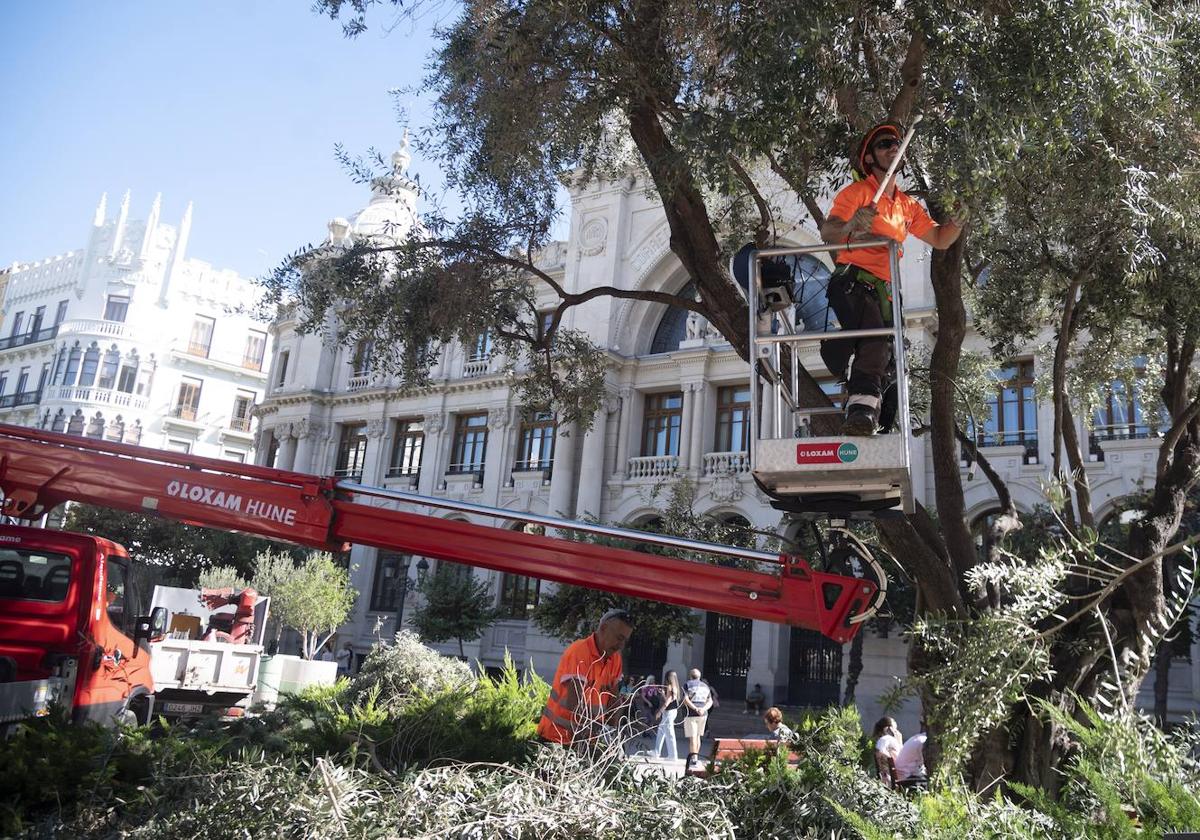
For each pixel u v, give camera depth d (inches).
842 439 153.3
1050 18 212.7
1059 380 319.3
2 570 317.1
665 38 299.7
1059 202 296.0
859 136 273.3
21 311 2176.4
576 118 313.3
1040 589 168.7
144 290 2020.2
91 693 320.8
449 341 365.1
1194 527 464.1
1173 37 261.1
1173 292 304.0
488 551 233.5
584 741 163.8
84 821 149.8
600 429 1152.8
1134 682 243.1
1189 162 263.7
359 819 117.2
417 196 372.5
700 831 127.1
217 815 126.0
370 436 1419.8
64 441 260.2
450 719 230.5
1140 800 139.6
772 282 179.3
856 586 207.3
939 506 275.6
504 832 120.5
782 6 212.2
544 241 383.2
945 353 276.8
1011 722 239.8
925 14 222.2
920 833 138.4
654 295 332.5
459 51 330.0
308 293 377.7
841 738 252.8
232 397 2118.6
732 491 1038.4
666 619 822.5
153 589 564.7
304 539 244.5
